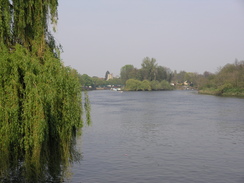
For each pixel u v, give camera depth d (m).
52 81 12.34
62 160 13.29
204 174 18.12
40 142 11.81
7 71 11.61
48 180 13.53
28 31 13.36
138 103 74.31
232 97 88.12
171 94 120.56
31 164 12.09
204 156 22.14
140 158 21.66
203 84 126.69
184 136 29.77
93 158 21.53
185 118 43.31
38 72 12.18
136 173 18.34
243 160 21.03
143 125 37.22
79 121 13.34
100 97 104.38
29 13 13.01
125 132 32.31
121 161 20.83
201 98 89.00
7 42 12.81
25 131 11.62
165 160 21.14
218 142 26.89
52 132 12.62
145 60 168.75
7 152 11.52
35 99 11.67
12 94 11.47
